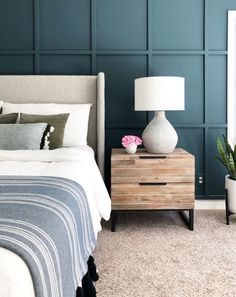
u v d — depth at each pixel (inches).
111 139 119.2
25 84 113.5
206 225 99.0
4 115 98.4
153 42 117.0
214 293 59.0
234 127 120.1
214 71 117.6
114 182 95.3
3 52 115.3
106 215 72.6
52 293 26.9
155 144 99.1
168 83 97.0
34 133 86.2
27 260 25.0
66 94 114.3
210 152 119.0
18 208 33.4
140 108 100.3
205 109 117.5
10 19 115.4
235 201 98.0
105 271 68.2
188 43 117.1
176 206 95.5
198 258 74.5
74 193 45.6
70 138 101.1
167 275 66.3
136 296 58.1
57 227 32.5
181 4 116.3
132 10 116.3
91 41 116.3
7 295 23.2
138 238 88.2
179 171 95.1
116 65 117.7
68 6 115.9
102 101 110.5
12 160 71.7
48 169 60.5
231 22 115.9
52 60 117.1
